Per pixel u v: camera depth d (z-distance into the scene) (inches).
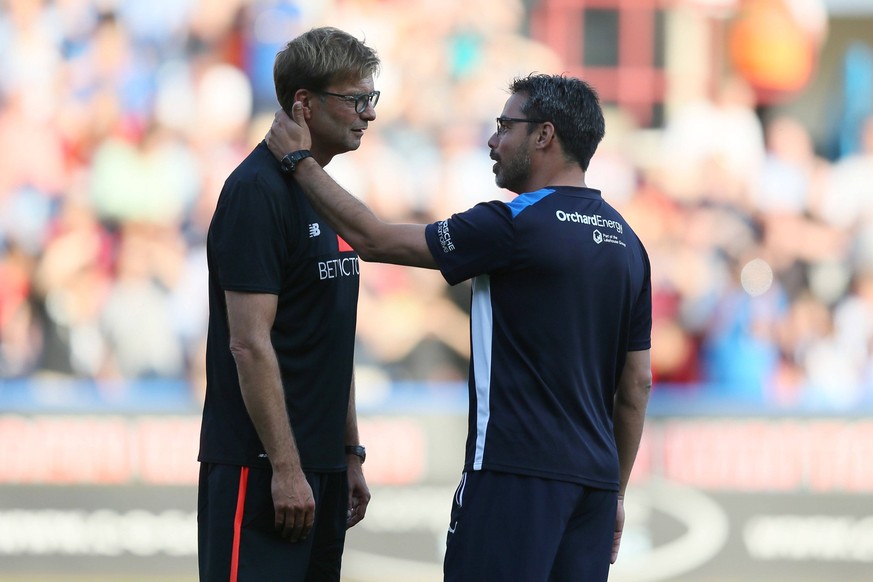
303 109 419.8
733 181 1027.3
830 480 948.6
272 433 404.2
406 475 958.4
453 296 1007.0
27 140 1018.1
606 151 1029.8
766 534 948.0
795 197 1026.7
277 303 416.2
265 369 401.7
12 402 959.0
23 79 1023.0
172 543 948.6
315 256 420.5
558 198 430.9
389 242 415.2
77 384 995.3
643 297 462.3
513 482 417.1
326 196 412.8
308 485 411.5
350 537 949.8
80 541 944.9
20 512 945.5
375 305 1002.7
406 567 946.7
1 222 1008.2
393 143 1024.2
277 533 417.4
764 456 959.6
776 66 1029.2
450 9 1026.7
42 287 1005.2
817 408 957.8
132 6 1026.7
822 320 1016.9
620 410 468.1
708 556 948.0
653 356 1010.7
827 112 1029.8
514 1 1027.3
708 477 956.6
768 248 1023.6
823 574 941.2
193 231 1019.3
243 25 1027.9
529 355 423.2
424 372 998.4
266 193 407.5
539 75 448.5
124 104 1025.5
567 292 422.6
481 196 1022.4
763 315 1017.5
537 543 414.0
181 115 1027.3
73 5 1027.3
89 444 955.3
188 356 1005.8
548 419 420.2
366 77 425.4
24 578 940.0
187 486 956.0
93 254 1011.9
